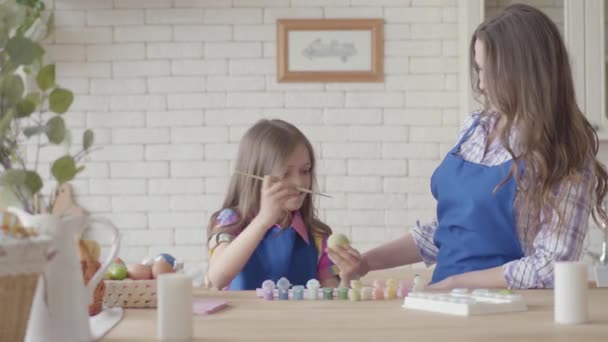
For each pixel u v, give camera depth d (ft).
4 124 3.29
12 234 3.18
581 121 5.76
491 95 5.88
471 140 6.26
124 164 11.48
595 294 4.93
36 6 11.03
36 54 3.50
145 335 3.60
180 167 11.48
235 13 11.46
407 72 11.40
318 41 11.37
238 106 11.45
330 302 4.60
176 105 11.48
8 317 3.12
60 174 3.51
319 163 11.38
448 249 5.98
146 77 11.51
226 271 6.14
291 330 3.61
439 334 3.48
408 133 11.39
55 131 3.51
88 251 4.22
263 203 6.17
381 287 4.82
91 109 11.49
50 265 3.41
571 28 10.06
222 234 6.70
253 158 6.98
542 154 5.45
